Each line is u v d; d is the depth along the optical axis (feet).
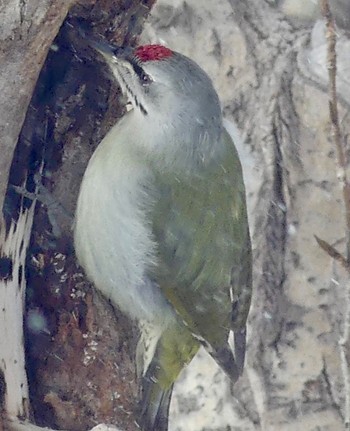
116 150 32.53
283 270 43.06
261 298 43.16
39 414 32.81
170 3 44.86
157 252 33.09
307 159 42.96
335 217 42.80
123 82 32.09
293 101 43.19
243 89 43.75
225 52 44.14
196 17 44.73
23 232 31.45
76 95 32.19
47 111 31.65
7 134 28.25
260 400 42.68
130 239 32.91
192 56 44.37
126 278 33.40
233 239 33.94
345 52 42.96
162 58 31.86
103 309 33.81
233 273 34.27
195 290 33.45
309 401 42.60
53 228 32.68
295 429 42.45
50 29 27.45
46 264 32.78
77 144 32.81
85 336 33.58
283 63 43.50
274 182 43.16
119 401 34.12
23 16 27.02
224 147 33.73
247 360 42.86
